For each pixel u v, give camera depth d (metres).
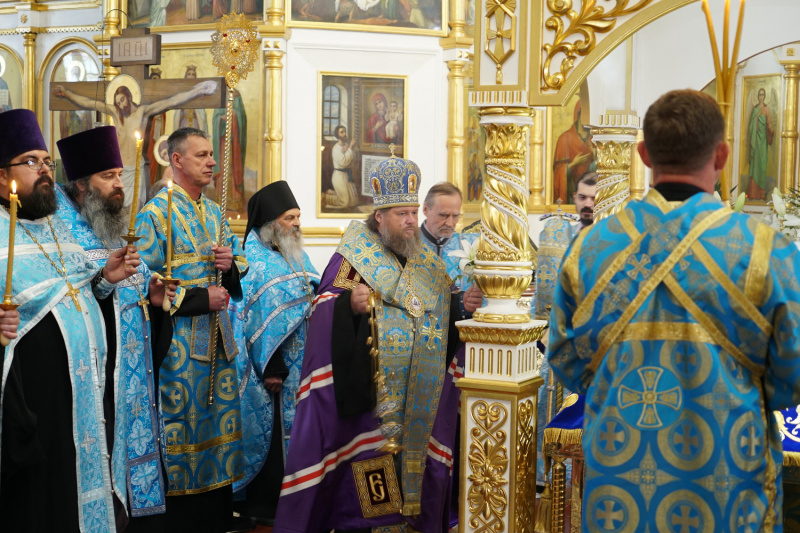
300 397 3.81
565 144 8.22
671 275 2.10
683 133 2.12
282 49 7.27
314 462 3.73
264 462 4.94
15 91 9.90
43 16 9.77
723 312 2.06
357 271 3.86
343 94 7.52
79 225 3.76
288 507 3.71
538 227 8.34
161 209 4.19
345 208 7.61
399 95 7.66
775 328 2.03
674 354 2.09
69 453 3.29
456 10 7.64
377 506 3.81
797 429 2.94
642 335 2.12
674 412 2.08
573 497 3.54
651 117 2.17
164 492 3.95
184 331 4.18
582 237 2.27
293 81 7.39
